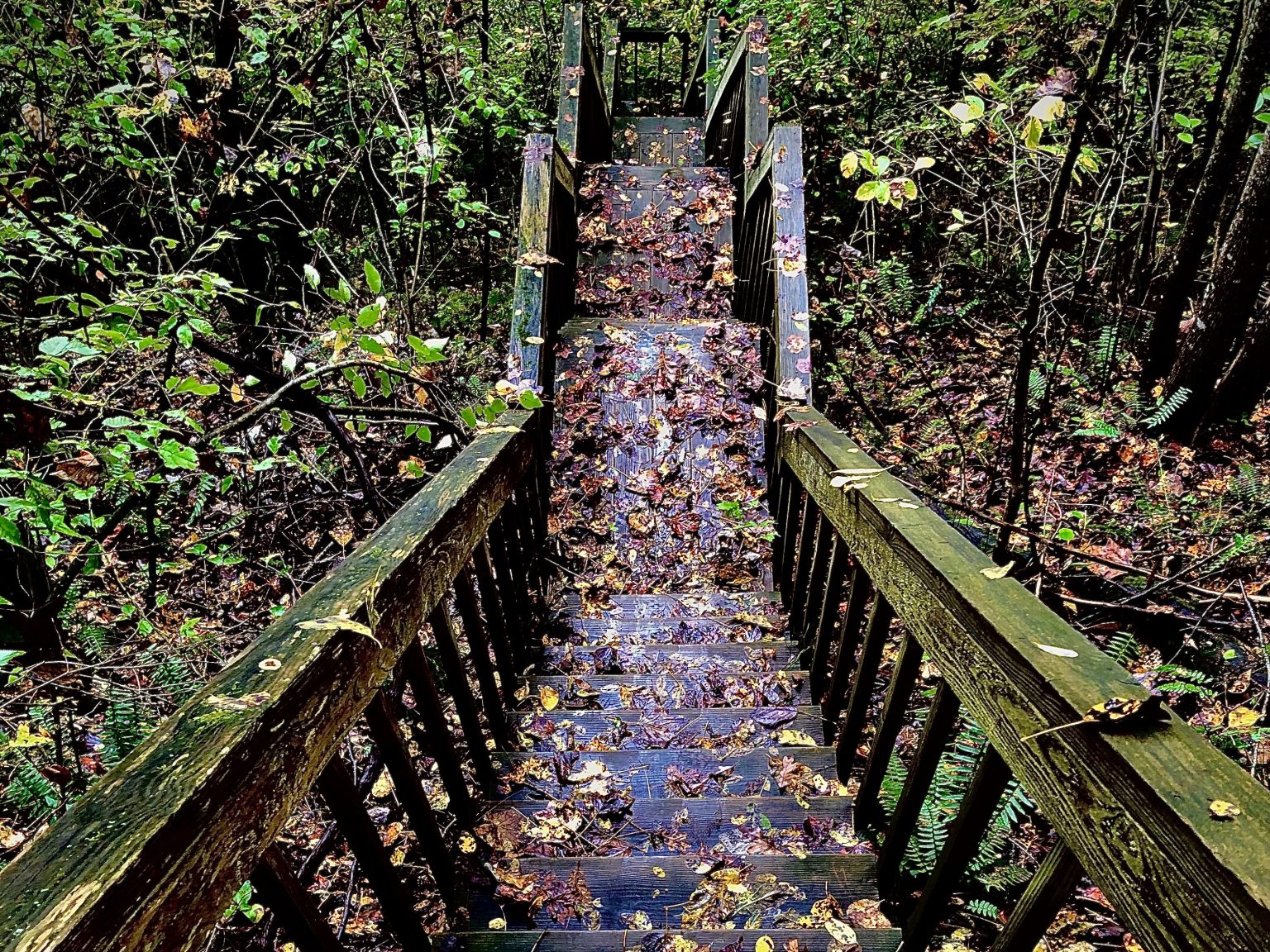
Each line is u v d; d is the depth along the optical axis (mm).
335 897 2139
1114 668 1068
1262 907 670
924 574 1590
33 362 2602
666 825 2230
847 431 5508
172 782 879
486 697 2539
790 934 1799
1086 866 980
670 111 10406
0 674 2334
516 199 7824
